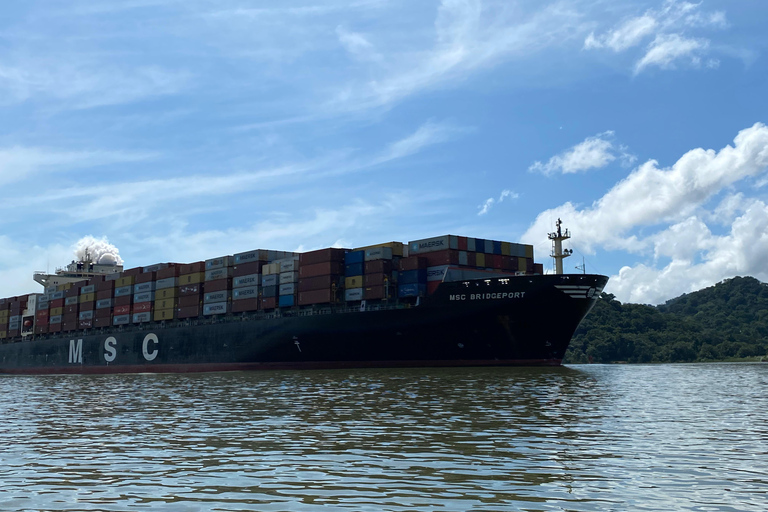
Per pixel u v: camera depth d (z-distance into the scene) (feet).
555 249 175.52
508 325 155.63
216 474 42.16
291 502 35.04
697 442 52.70
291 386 118.32
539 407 78.38
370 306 175.73
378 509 33.53
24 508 34.71
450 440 53.78
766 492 36.60
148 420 72.38
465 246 169.37
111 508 34.53
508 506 33.94
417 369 160.56
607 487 37.76
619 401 87.04
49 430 65.72
